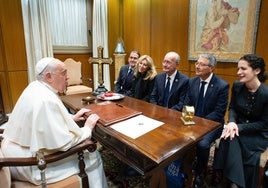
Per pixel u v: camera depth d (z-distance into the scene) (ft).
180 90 7.17
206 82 6.45
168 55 7.06
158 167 3.75
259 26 9.24
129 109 5.46
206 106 6.41
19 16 11.41
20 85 12.07
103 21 14.65
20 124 4.08
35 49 12.09
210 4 10.43
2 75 11.42
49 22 12.61
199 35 11.12
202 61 6.17
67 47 14.01
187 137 3.93
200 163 5.61
